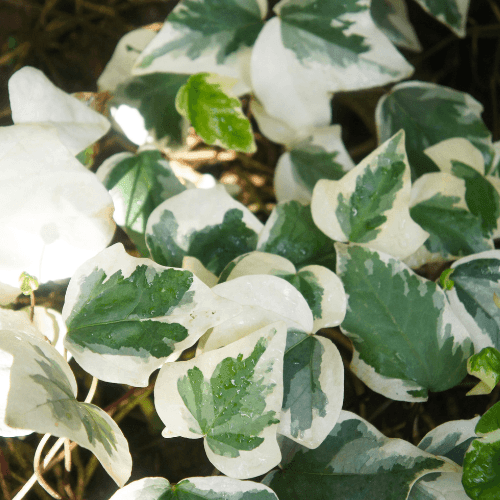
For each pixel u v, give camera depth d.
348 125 0.79
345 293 0.64
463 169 0.68
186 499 0.60
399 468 0.62
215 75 0.65
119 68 0.69
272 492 0.61
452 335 0.64
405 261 0.67
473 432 0.63
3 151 0.62
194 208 0.65
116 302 0.61
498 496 0.60
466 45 0.78
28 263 0.63
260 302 0.62
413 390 0.64
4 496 0.65
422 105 0.70
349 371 0.70
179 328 0.61
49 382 0.59
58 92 0.65
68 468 0.63
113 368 0.61
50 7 0.76
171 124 0.69
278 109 0.69
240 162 0.77
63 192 0.63
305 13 0.67
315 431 0.61
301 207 0.66
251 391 0.61
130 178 0.67
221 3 0.67
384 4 0.74
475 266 0.66
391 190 0.64
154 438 0.69
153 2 0.77
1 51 0.76
